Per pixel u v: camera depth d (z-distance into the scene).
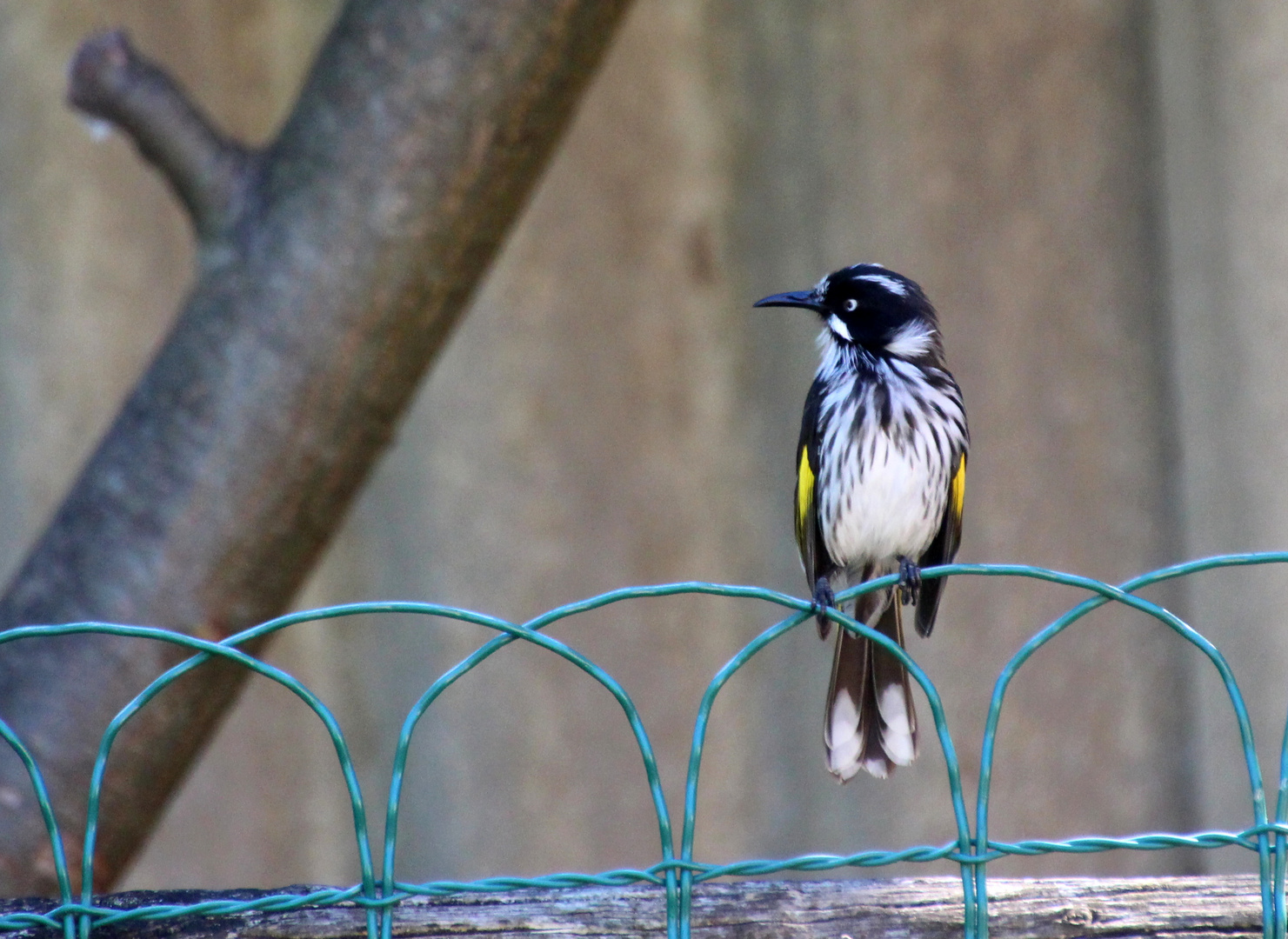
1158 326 11.73
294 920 4.22
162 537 7.42
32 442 11.52
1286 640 11.25
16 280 11.54
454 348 11.80
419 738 11.70
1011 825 11.56
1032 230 11.73
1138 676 11.63
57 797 7.25
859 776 11.75
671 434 11.93
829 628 6.79
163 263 11.72
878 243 11.79
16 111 11.54
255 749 11.59
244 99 11.81
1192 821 11.58
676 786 11.76
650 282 11.93
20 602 7.46
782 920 4.21
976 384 11.72
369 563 11.80
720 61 11.93
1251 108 11.31
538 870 11.64
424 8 7.57
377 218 7.50
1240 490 11.45
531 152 7.71
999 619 11.64
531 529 11.83
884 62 11.78
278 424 7.49
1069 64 11.73
